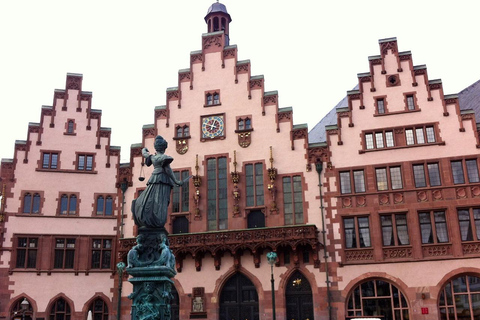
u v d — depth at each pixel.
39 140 44.88
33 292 41.34
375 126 41.47
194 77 46.25
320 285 38.81
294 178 41.84
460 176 39.12
